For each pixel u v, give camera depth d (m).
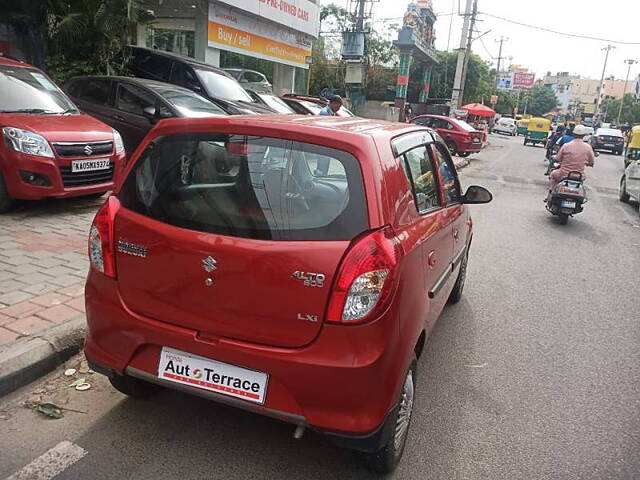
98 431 3.05
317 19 22.38
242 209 2.59
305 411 2.44
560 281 6.67
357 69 34.06
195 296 2.57
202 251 2.54
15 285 4.54
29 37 11.38
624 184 13.71
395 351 2.52
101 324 2.82
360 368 2.37
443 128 20.94
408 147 3.27
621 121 89.50
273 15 18.39
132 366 2.77
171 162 2.81
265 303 2.45
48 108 7.22
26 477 2.65
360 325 2.38
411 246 2.74
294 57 21.44
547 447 3.26
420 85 43.69
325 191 2.55
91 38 11.32
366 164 2.56
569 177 10.08
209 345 2.54
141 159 2.90
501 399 3.79
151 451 2.91
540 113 103.12
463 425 3.43
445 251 3.76
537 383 4.06
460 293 5.60
